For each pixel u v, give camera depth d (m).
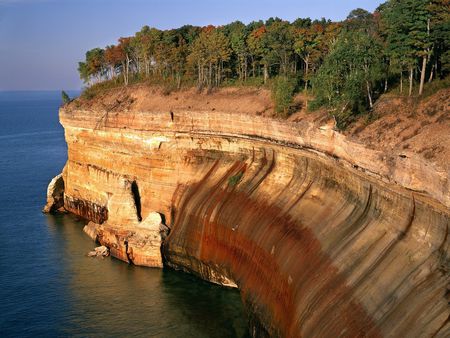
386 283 44.50
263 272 61.06
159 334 59.53
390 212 49.44
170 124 87.88
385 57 79.19
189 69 111.25
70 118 104.75
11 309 65.38
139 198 90.12
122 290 70.62
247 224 68.31
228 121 82.38
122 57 130.12
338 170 59.41
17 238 92.31
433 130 49.69
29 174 150.12
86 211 104.50
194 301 67.25
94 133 99.81
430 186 43.50
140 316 63.56
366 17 108.56
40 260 81.56
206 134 84.19
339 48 68.88
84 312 64.56
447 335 36.75
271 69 110.69
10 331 60.28
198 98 94.31
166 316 63.56
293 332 49.22
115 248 82.62
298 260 55.97
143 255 79.00
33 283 72.94
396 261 45.56
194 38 125.06
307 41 98.81
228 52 105.62
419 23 61.78
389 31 70.81
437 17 64.44
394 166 48.47
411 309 40.72
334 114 62.75
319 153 63.66
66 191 109.69
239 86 96.06
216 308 65.38
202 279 74.31
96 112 98.69
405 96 63.25
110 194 97.56
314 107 71.31
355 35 72.06
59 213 109.31
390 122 56.88
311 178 66.19
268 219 65.88
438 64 70.44
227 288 71.25
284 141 72.44
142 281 73.62
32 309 65.44
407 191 46.59
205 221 75.00
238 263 66.88
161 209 86.62
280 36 98.38
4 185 135.25
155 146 89.56
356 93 64.12
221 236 71.69
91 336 59.19
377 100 66.94
